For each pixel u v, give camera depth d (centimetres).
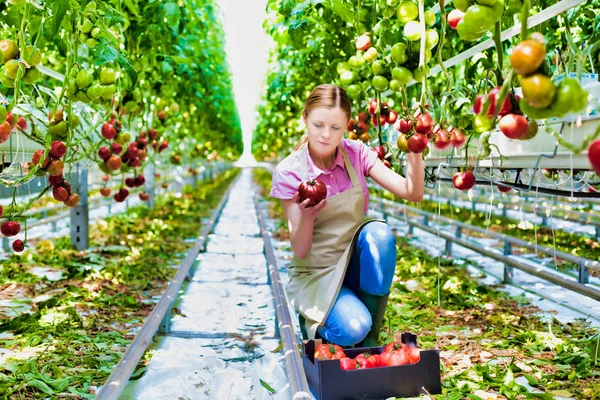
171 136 962
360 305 243
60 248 594
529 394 223
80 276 469
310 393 227
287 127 1189
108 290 425
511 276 464
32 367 251
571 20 344
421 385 225
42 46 404
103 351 289
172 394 245
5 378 242
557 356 278
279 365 276
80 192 590
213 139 1725
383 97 423
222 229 841
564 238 666
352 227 259
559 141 140
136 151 388
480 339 314
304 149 258
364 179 266
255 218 1008
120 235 713
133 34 429
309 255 261
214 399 241
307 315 247
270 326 351
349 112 234
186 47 624
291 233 250
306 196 220
